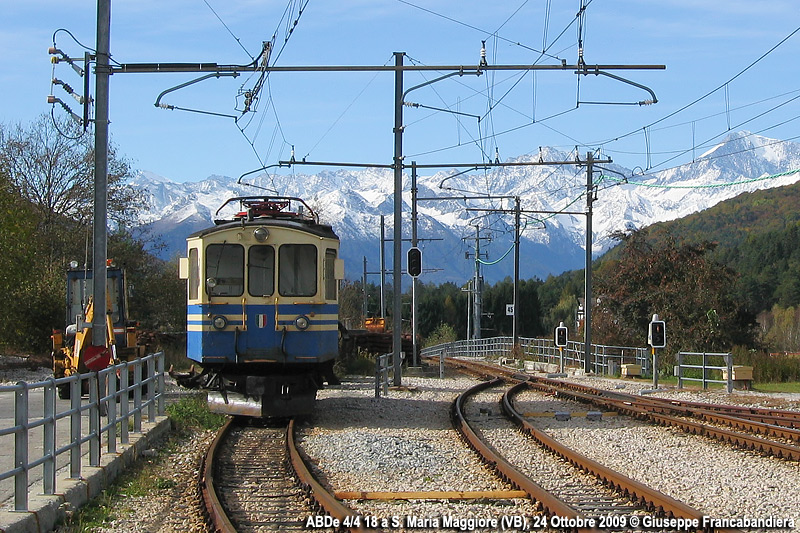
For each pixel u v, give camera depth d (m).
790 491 10.05
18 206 30.58
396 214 24.33
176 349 37.59
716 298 39.06
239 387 16.81
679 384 25.84
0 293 28.94
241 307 16.44
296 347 16.44
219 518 8.41
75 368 17.52
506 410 18.48
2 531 7.36
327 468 11.75
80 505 9.45
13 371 29.70
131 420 14.24
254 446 13.84
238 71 16.48
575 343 37.25
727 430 14.48
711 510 9.03
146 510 9.39
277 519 8.84
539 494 9.16
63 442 13.22
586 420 17.25
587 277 33.28
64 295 33.72
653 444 13.93
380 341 40.84
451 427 16.45
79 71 15.84
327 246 17.02
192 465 12.18
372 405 20.00
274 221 16.78
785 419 16.23
